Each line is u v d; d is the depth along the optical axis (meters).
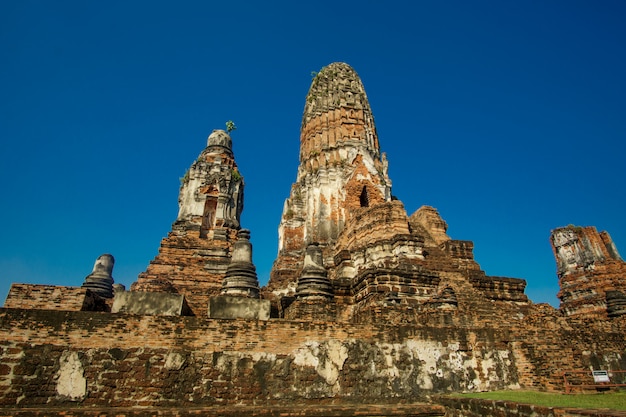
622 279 34.00
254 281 18.58
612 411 8.50
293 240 40.56
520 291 25.03
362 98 46.50
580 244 37.47
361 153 40.09
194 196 27.05
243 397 13.27
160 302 15.02
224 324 14.07
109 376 12.59
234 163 30.00
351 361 14.74
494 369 16.33
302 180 43.53
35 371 12.14
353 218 30.52
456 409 12.95
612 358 18.20
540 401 11.02
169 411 11.51
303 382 13.98
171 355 13.23
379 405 13.66
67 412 11.05
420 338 15.93
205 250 23.31
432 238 30.17
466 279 24.47
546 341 16.80
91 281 20.98
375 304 19.36
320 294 20.58
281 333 14.44
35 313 12.70
